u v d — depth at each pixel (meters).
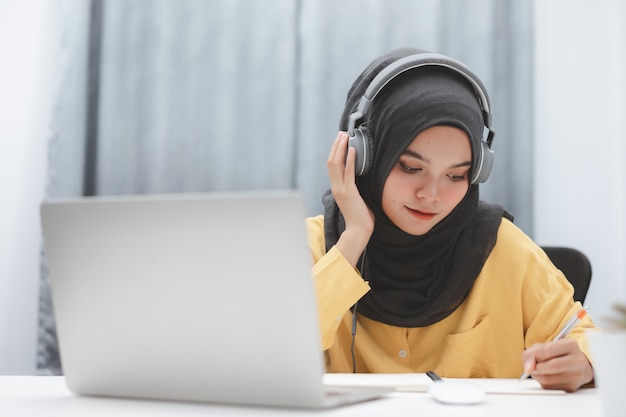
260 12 2.51
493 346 1.42
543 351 0.98
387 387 0.90
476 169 1.37
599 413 0.77
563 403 0.84
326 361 1.47
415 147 1.31
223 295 0.76
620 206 2.44
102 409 0.78
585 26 2.47
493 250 1.46
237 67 2.52
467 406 0.81
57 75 2.51
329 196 1.55
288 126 2.49
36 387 0.98
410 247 1.42
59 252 0.84
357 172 1.38
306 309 0.73
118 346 0.83
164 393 0.83
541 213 2.48
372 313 1.42
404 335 1.43
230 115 2.51
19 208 2.63
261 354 0.76
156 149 2.53
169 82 2.54
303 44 2.48
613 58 2.46
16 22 2.65
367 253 1.44
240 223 0.74
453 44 2.43
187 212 0.77
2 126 2.64
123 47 2.55
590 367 0.99
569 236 2.47
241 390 0.78
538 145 2.48
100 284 0.83
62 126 2.49
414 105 1.32
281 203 0.72
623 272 2.43
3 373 2.58
